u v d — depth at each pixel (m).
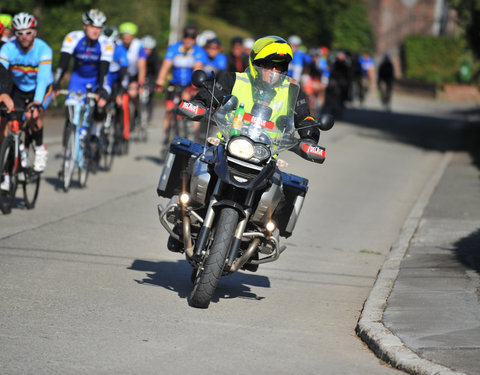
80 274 20.34
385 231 29.70
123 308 17.66
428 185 39.41
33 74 27.94
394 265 22.52
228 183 17.20
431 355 14.67
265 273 22.47
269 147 17.73
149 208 30.50
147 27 93.94
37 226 25.72
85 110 33.00
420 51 158.88
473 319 17.02
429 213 31.38
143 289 19.42
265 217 17.70
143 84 42.91
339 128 74.19
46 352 14.48
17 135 26.91
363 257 25.33
